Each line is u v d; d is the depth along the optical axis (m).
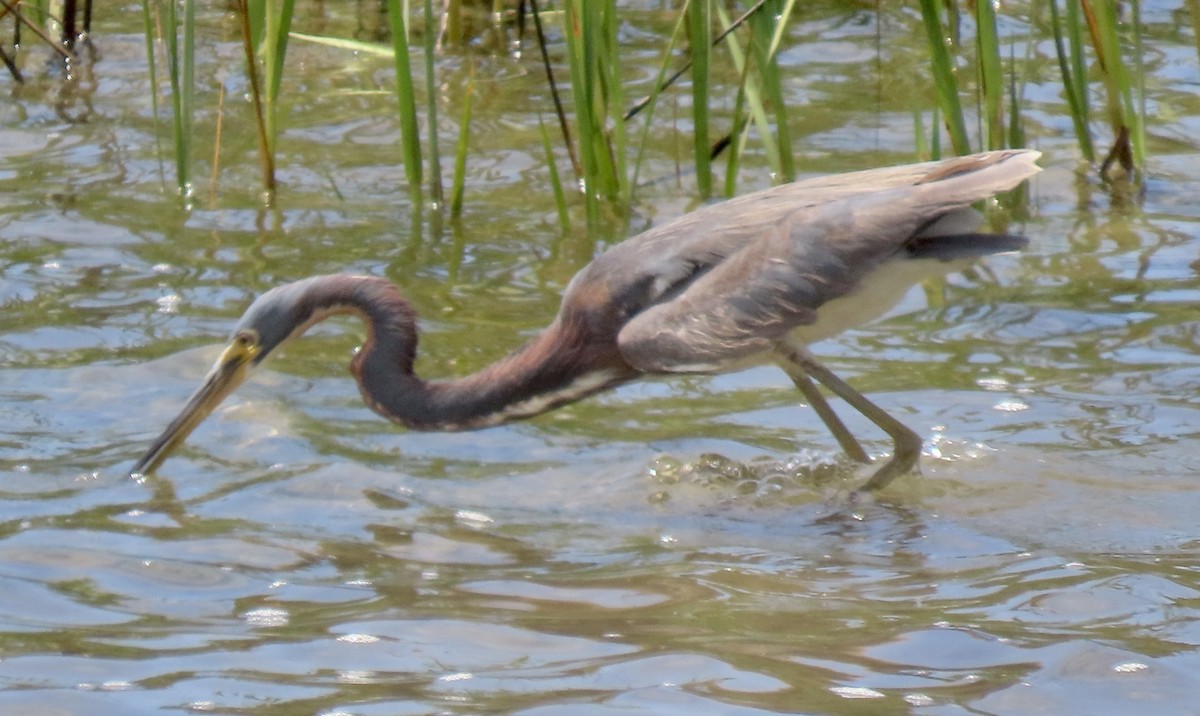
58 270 13.83
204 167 16.52
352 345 12.91
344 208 15.48
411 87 15.02
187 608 8.41
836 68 19.02
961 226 10.19
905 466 10.19
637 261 10.75
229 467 10.63
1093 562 8.89
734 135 14.84
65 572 8.90
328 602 8.52
